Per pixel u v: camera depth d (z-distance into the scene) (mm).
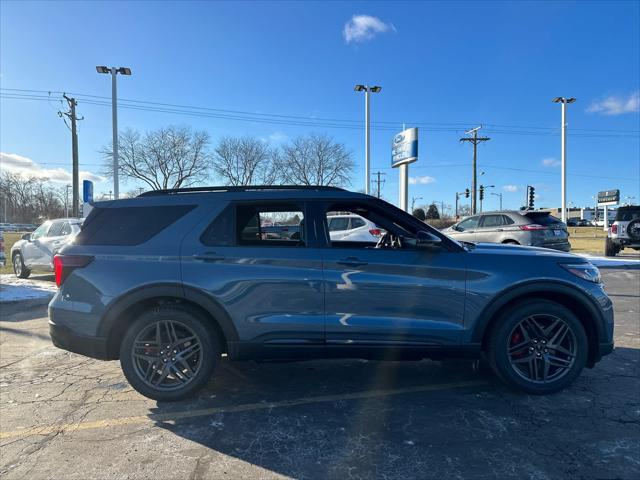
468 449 3037
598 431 3266
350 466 2855
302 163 41469
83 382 4410
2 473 2805
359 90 26969
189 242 3795
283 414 3607
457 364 4797
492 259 3834
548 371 3916
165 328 3822
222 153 42188
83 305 3785
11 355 5336
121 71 22188
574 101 26781
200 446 3121
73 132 32781
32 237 12281
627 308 7695
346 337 3725
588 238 34406
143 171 42562
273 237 4516
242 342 3725
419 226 4016
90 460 2951
